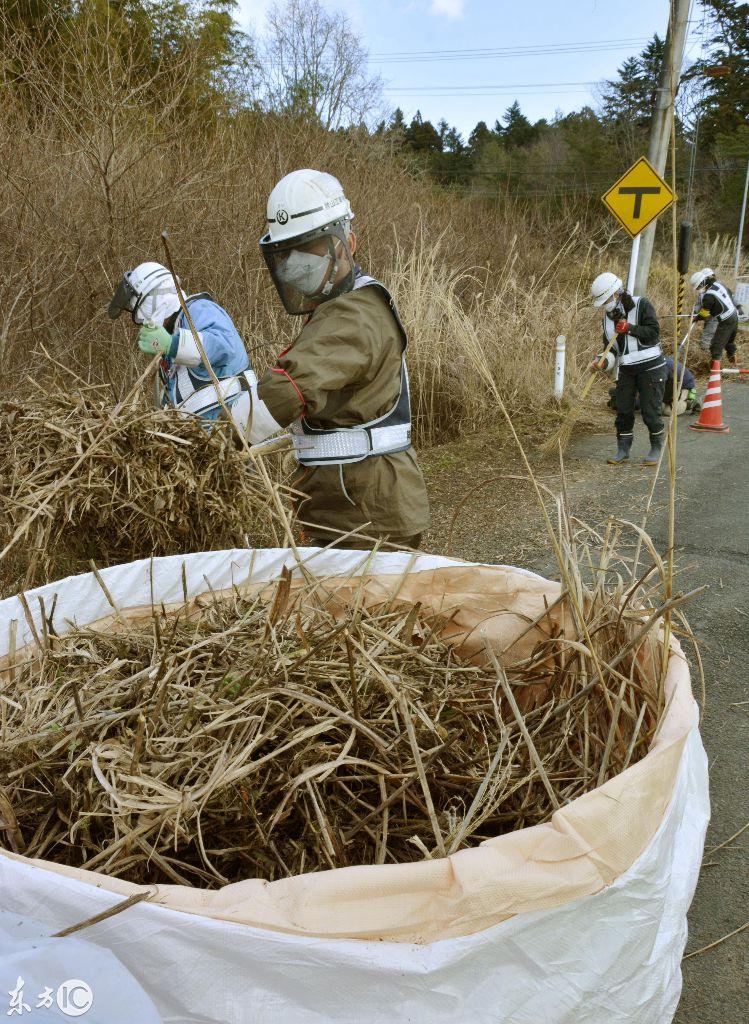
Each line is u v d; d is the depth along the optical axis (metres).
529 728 1.79
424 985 1.02
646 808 1.17
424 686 1.77
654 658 1.58
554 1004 1.08
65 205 5.57
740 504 5.87
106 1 6.16
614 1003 1.16
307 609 2.00
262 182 7.25
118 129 5.82
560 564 1.80
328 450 2.54
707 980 2.08
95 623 1.98
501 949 1.04
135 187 5.73
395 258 8.42
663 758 1.22
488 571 2.06
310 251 2.39
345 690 1.65
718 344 10.52
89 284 5.40
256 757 1.50
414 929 1.02
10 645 1.84
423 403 7.91
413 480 2.64
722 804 2.73
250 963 1.01
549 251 10.92
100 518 2.43
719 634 3.89
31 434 2.50
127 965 1.03
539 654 1.94
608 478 6.64
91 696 1.65
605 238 12.35
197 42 6.75
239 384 2.64
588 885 1.09
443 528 5.64
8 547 2.18
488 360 8.20
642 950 1.18
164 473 2.49
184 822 1.33
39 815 1.45
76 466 2.36
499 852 1.07
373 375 2.47
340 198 2.42
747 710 3.27
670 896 1.28
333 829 1.41
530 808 1.57
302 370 2.31
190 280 6.02
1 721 1.61
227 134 7.36
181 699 1.61
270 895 1.03
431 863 1.04
